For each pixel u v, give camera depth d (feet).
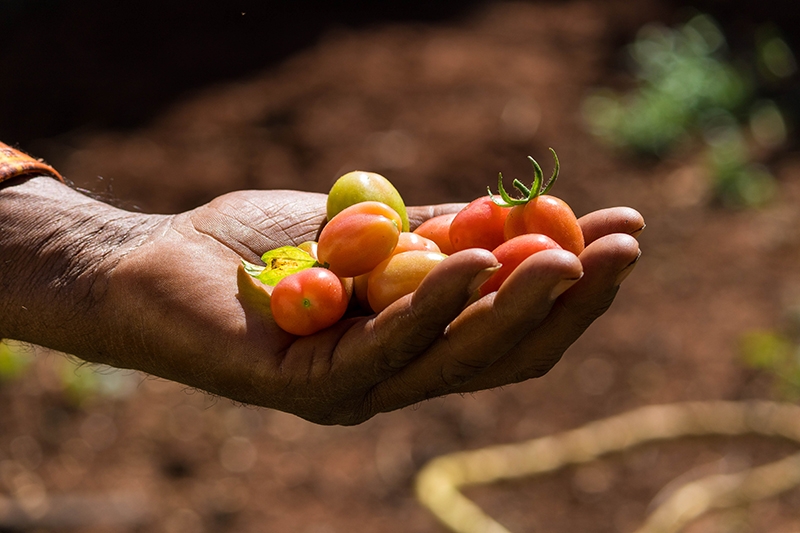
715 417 3.92
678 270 5.18
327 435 4.25
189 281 2.29
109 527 3.71
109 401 4.31
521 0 8.04
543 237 2.16
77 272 2.36
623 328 4.77
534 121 6.24
